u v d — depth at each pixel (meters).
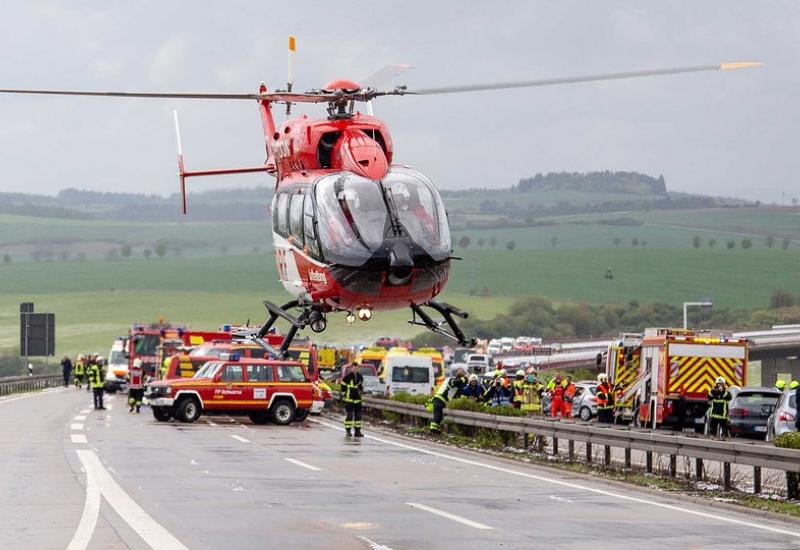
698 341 110.56
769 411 97.19
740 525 46.06
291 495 52.50
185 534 39.94
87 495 50.81
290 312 75.56
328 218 69.19
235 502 49.34
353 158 71.25
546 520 45.78
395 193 69.94
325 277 68.94
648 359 114.94
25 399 155.62
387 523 43.81
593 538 41.16
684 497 55.62
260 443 84.94
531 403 139.88
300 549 37.41
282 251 74.81
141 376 123.38
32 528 41.19
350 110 75.19
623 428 70.94
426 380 163.00
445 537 40.62
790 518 48.59
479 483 60.09
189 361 123.62
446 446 86.50
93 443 80.44
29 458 68.50
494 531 42.31
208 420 113.75
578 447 87.12
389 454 78.00
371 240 68.06
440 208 70.88
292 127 75.31
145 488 54.03
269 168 80.50
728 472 58.91
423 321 71.88
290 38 76.19
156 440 84.94
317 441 88.50
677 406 110.31
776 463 54.44
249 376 108.69
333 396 133.88
